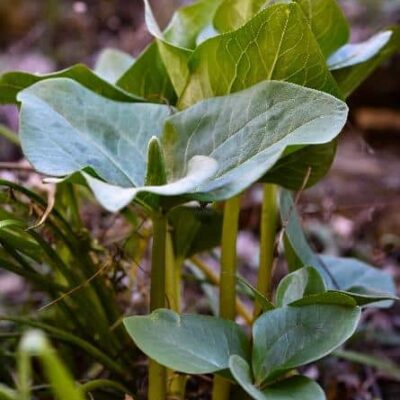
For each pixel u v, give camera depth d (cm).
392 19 141
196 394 66
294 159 59
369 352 79
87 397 61
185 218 64
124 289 68
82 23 183
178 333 52
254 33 55
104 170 56
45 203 59
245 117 55
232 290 61
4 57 171
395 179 122
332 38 61
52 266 66
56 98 57
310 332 52
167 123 57
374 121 143
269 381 52
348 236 99
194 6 64
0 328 75
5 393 48
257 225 111
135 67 64
